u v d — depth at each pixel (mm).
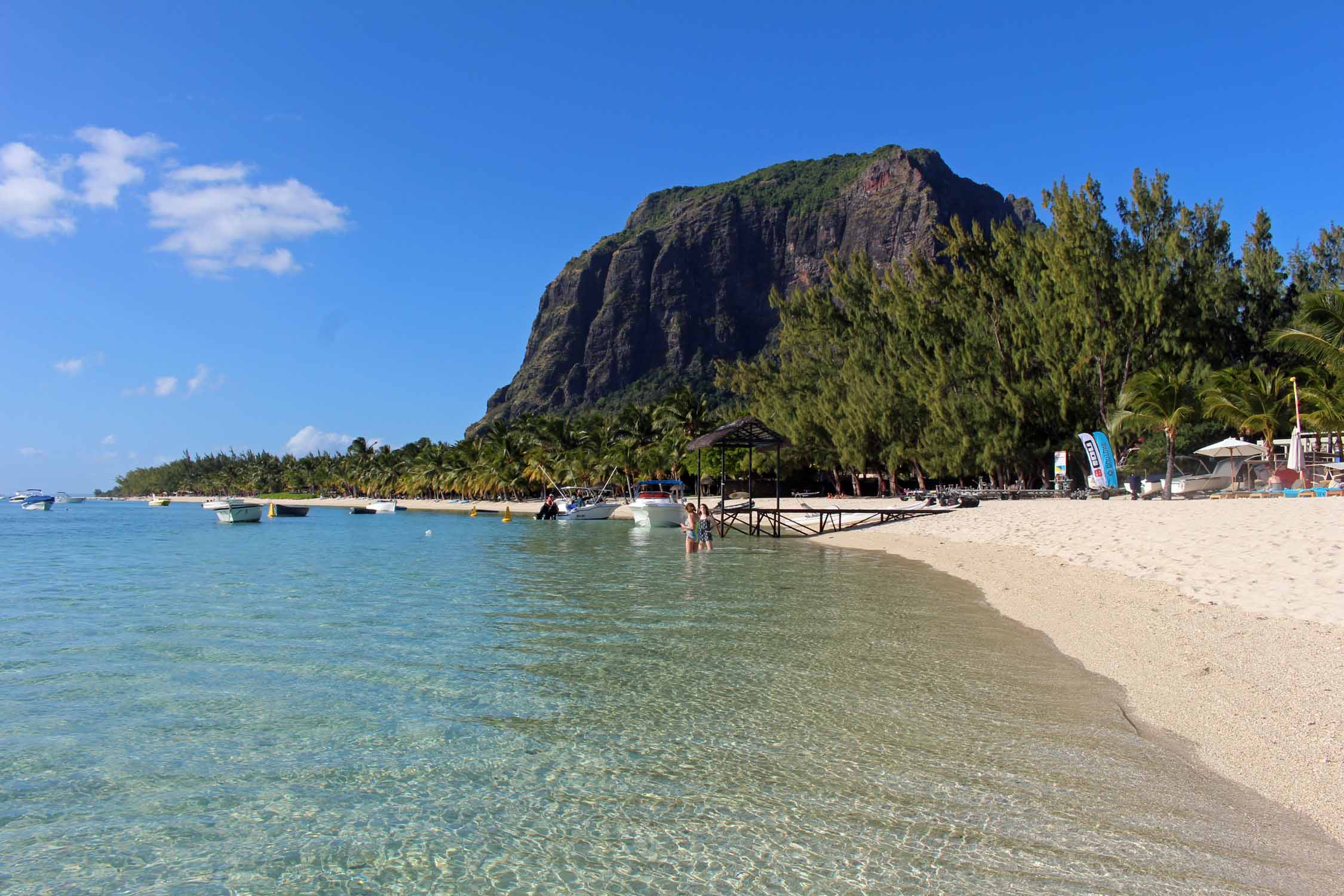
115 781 7039
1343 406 30547
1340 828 5434
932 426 50312
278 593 19812
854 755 7215
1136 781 6379
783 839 5668
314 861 5590
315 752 7688
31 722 8719
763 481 82125
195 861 5617
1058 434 45375
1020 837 5523
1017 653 11102
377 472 154000
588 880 5242
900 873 5133
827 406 60562
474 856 5617
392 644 12781
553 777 6957
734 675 10320
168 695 9742
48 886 5277
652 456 82625
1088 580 16281
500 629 14023
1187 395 36500
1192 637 10469
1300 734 6934
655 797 6469
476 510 109312
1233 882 4820
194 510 139750
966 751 7207
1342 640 9227
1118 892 4766
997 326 47781
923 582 19594
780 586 19547
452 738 8039
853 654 11352
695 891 5031
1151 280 40312
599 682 10133
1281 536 16891
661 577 22359
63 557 33844
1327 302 28328
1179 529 20531
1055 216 44188
